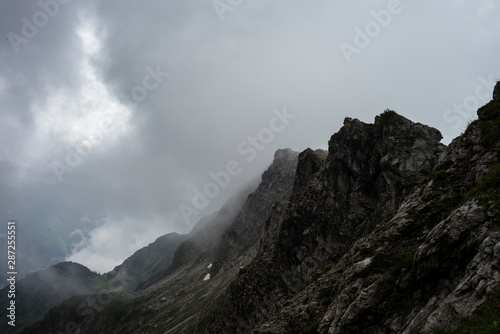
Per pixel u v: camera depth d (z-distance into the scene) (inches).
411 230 893.2
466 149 938.1
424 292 700.7
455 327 504.1
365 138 2447.1
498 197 633.6
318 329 937.5
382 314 770.2
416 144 1968.5
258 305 2970.0
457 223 649.0
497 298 472.7
